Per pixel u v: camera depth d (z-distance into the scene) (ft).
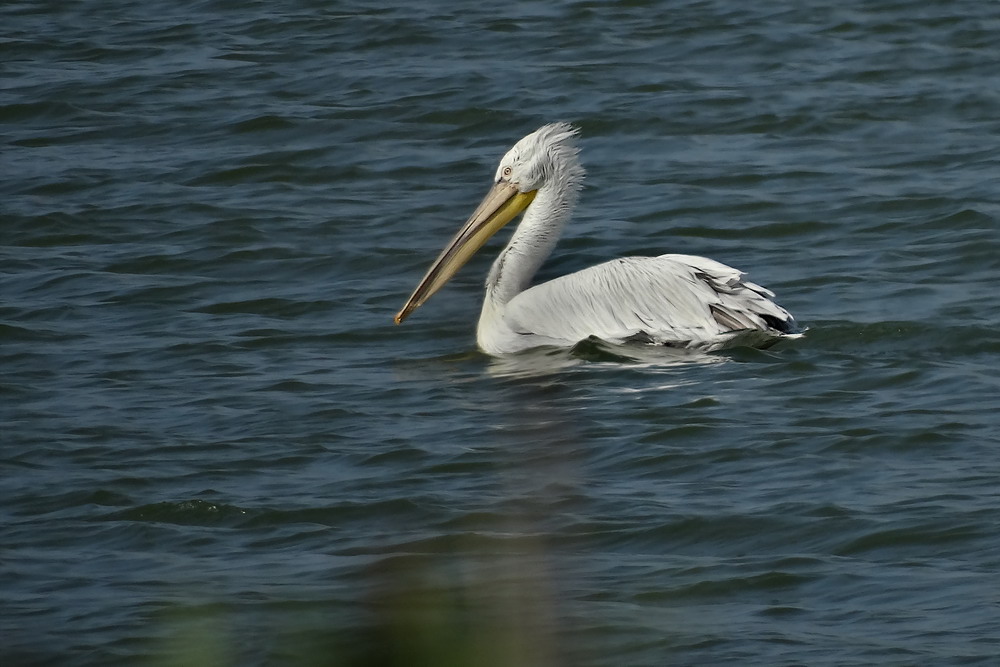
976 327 47.32
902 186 63.77
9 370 47.57
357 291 55.72
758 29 84.99
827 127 71.87
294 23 89.40
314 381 46.16
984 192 62.23
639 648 28.53
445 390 45.01
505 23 87.81
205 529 35.47
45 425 42.63
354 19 89.51
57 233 62.49
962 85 76.13
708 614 30.14
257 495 37.14
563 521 34.88
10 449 40.81
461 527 34.60
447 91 77.92
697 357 46.60
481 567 32.17
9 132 75.77
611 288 49.16
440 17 89.45
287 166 70.13
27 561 33.88
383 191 66.85
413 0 92.73
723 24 86.22
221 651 14.76
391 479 37.88
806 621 29.63
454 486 37.27
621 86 77.82
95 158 71.72
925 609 29.91
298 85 79.97
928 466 37.27
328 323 52.37
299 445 40.60
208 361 48.37
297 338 50.85
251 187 67.82
